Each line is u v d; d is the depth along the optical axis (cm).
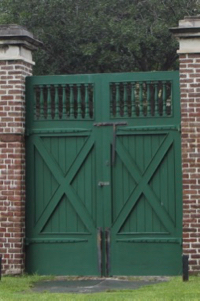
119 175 1401
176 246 1373
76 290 1232
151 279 1344
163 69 2628
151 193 1386
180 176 1378
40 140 1433
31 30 2544
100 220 1402
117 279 1359
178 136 1383
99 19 2491
